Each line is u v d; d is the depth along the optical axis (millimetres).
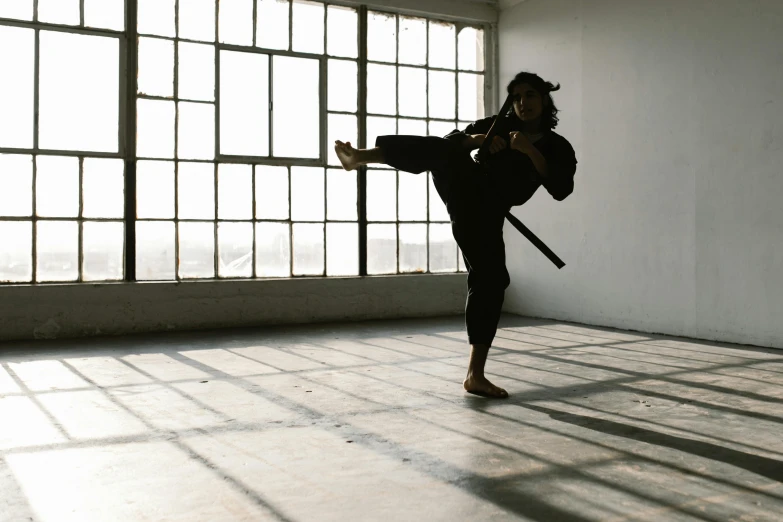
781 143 4941
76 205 5723
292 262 6609
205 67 6180
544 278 7059
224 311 6172
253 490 2047
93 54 5766
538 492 2031
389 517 1837
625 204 6148
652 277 5902
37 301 5496
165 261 6051
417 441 2566
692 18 5559
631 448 2486
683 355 4660
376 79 7012
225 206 6285
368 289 6840
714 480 2143
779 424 2832
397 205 7141
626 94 6137
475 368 3371
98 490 2049
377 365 4227
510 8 7480
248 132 6383
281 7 6512
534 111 3115
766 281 5047
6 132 5492
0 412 3025
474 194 3238
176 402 3227
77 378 3818
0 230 5477
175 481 2127
